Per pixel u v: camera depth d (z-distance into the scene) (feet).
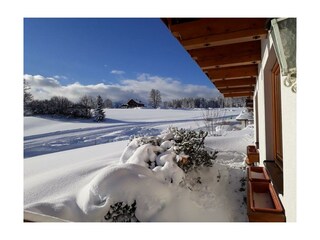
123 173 9.22
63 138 68.39
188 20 8.23
